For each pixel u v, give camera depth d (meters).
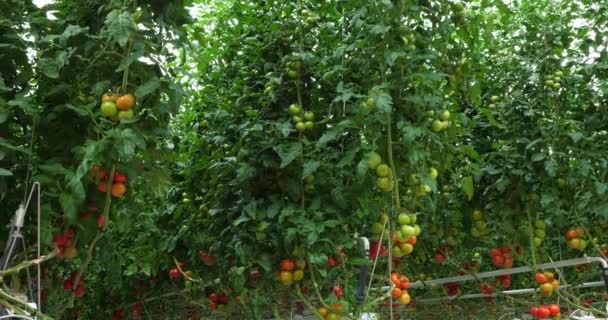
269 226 3.29
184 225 4.10
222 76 3.91
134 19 2.31
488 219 4.34
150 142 2.70
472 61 3.15
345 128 3.04
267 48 3.46
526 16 4.15
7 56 2.46
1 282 2.12
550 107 3.99
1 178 2.36
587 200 4.00
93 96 2.55
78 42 2.50
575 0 4.13
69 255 2.65
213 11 4.01
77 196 2.36
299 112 3.19
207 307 4.64
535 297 4.40
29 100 2.34
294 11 3.46
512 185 4.12
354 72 3.16
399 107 2.88
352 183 3.27
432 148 3.11
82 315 5.04
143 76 2.46
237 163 3.33
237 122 3.57
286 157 3.03
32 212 2.51
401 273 5.08
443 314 6.17
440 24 2.92
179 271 4.36
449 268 5.31
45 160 2.65
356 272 3.56
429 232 4.50
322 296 3.41
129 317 5.09
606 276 3.69
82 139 2.57
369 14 2.86
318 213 3.09
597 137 4.04
